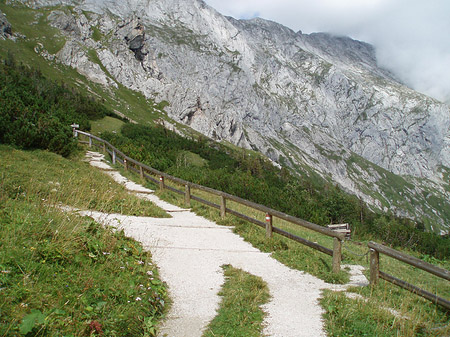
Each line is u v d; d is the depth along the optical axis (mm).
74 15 186375
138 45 198875
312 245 9883
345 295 6934
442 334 5293
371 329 5344
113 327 4559
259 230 12906
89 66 159875
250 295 6738
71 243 6547
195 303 6352
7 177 11914
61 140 21859
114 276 6074
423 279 12164
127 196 15211
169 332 5176
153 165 31594
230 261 9141
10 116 21531
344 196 50156
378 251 7621
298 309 6238
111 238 7594
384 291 7418
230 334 5160
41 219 7250
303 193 55031
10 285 4641
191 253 9445
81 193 12164
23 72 94875
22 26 158500
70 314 4520
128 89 173625
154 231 11133
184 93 187375
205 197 20938
